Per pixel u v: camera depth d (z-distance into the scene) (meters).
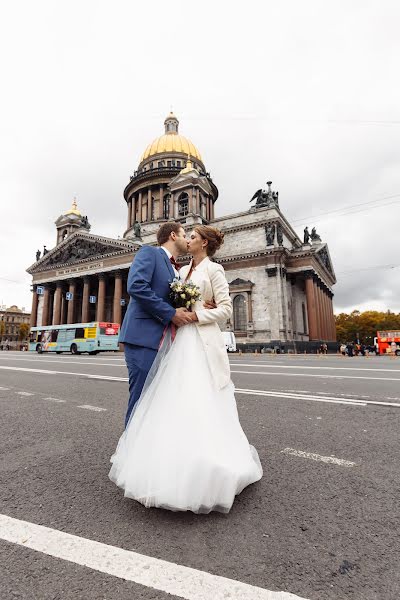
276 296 46.38
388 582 1.91
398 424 5.42
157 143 73.56
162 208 66.94
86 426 5.39
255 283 48.25
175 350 3.09
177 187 61.50
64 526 2.50
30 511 2.74
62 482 3.32
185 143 73.38
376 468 3.64
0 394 8.39
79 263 60.81
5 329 122.38
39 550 2.21
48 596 1.80
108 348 35.91
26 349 72.81
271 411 6.36
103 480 3.37
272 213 49.97
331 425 5.39
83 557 2.13
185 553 2.17
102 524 2.53
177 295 3.18
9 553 2.18
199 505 2.55
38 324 67.75
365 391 8.54
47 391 8.81
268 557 2.13
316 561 2.09
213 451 2.68
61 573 1.99
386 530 2.45
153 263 3.32
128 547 2.23
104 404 7.09
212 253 3.60
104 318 62.41
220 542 2.29
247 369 14.59
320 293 57.62
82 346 36.06
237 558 2.12
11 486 3.23
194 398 2.81
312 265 49.94
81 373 13.13
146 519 2.61
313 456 4.00
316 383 10.07
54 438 4.77
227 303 3.21
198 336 3.13
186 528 2.47
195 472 2.60
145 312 3.29
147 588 1.86
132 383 3.24
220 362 3.12
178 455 2.65
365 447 4.33
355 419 5.75
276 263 47.06
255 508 2.77
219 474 2.63
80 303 65.62
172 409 2.81
